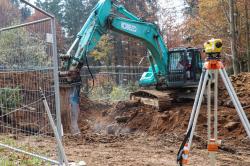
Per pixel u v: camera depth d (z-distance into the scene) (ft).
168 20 104.73
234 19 71.67
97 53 112.98
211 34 76.89
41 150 20.13
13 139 22.24
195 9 98.32
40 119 18.78
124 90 70.18
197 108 11.69
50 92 17.02
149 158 23.62
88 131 45.42
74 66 34.09
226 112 37.52
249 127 10.87
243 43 77.66
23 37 18.17
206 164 22.59
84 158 21.81
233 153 27.68
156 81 45.47
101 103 59.00
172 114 40.01
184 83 43.24
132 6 112.68
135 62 115.14
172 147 29.01
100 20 38.93
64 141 28.58
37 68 16.94
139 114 44.52
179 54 43.86
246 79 46.47
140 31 42.57
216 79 11.93
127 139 32.60
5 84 20.98
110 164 20.70
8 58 19.02
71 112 31.53
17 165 17.70
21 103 20.16
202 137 32.19
